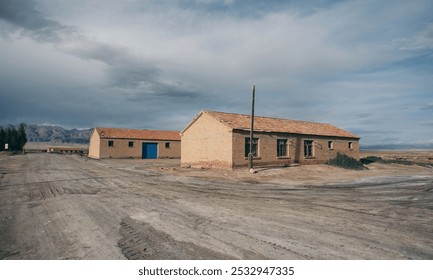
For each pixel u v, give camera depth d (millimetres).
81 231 6801
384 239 6398
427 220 8133
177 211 8953
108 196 11508
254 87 22438
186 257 5348
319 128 32094
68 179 16875
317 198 11664
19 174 19031
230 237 6445
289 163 26562
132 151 45625
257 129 23938
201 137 25500
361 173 23078
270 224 7535
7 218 7949
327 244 6047
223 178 18531
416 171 25734
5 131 78188
